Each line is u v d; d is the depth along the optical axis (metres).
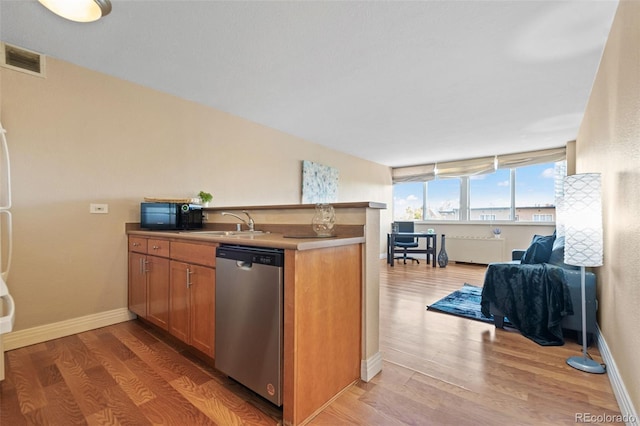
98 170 2.62
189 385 1.73
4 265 2.16
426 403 1.58
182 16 1.93
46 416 1.46
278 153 4.44
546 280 2.44
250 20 1.97
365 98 3.24
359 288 1.84
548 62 2.46
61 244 2.43
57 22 1.98
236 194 3.80
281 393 1.44
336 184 5.63
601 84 2.35
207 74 2.71
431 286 4.21
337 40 2.19
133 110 2.85
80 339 2.36
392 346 2.28
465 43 2.21
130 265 2.74
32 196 2.29
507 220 6.03
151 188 2.97
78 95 2.52
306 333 1.46
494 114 3.70
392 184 7.54
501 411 1.51
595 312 2.29
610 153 1.98
